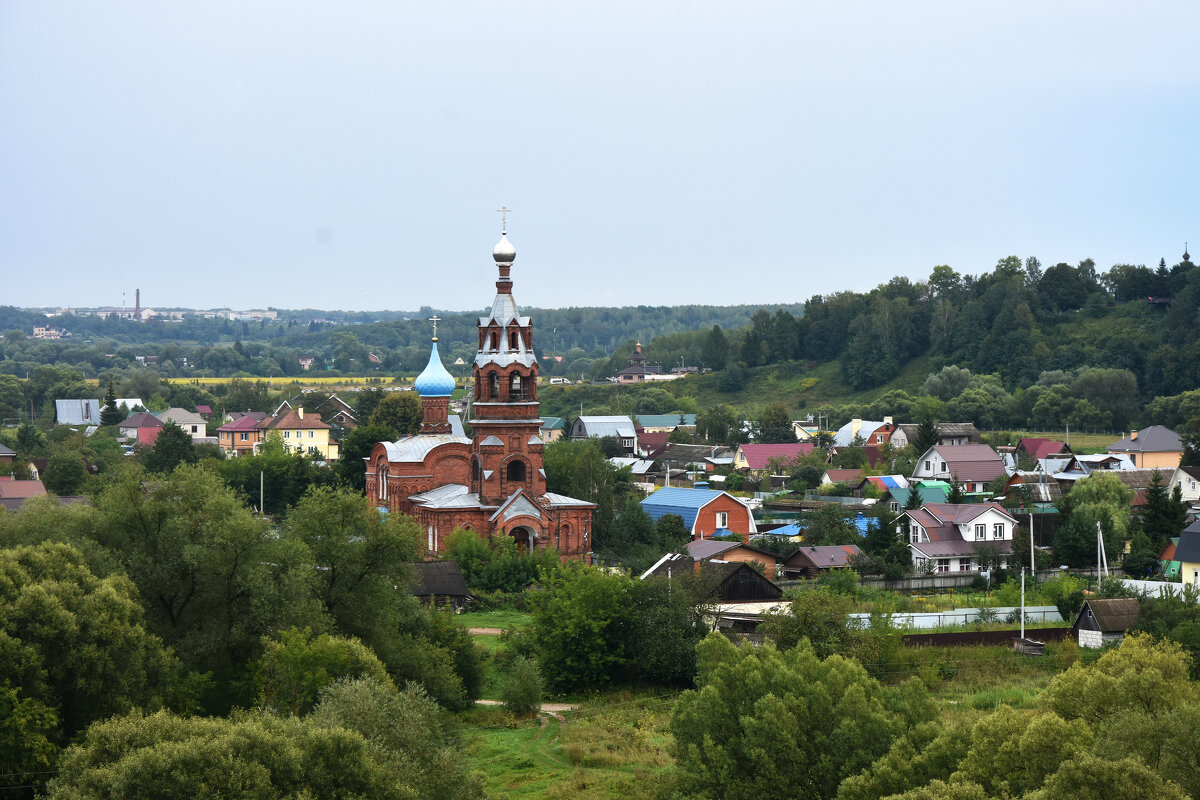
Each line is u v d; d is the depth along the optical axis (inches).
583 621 4379.9
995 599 5388.8
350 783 2501.2
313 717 2780.5
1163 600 4616.1
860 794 2758.4
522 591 5551.2
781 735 2987.2
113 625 3122.5
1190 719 2667.3
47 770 2797.7
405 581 4156.0
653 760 3639.3
